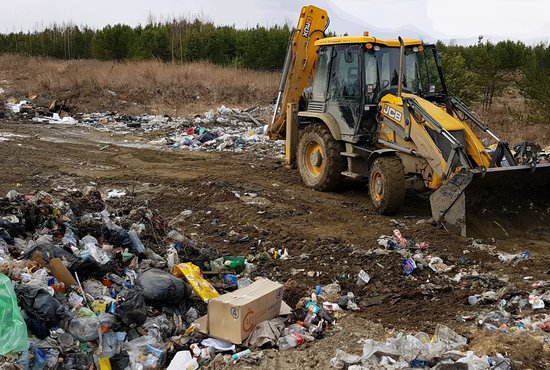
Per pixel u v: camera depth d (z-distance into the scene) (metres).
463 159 8.24
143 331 5.07
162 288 5.43
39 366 4.30
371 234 8.40
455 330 5.40
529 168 8.36
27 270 5.02
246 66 32.16
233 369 4.74
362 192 10.86
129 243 6.25
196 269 6.22
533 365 4.71
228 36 33.97
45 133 17.11
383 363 4.63
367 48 9.71
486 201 8.48
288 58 11.84
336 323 5.66
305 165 11.17
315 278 6.84
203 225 8.86
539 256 7.51
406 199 10.37
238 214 9.35
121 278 5.66
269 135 12.73
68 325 4.70
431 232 8.28
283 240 8.16
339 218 9.20
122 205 9.57
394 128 9.30
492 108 21.44
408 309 6.03
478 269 7.08
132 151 14.73
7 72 30.17
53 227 6.16
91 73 26.95
